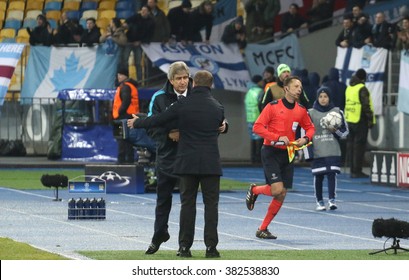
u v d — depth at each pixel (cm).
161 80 10656
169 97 4747
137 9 12288
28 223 6122
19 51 10456
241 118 11100
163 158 4716
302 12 11425
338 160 7038
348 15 10462
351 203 7544
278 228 6106
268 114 5684
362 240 5603
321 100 7006
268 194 5684
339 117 6969
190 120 4572
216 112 4603
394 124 10319
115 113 9006
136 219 6391
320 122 7000
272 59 10869
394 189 8606
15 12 12725
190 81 4800
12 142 11119
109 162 10431
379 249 5194
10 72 10400
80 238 5484
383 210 7119
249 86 10400
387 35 10169
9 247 4778
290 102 5706
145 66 10612
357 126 9406
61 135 10612
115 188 8038
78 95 10319
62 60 10831
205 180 4641
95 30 10775
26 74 10981
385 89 10412
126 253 4838
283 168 5669
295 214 6844
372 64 10150
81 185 7081
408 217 6712
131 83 9012
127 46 10581
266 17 11206
